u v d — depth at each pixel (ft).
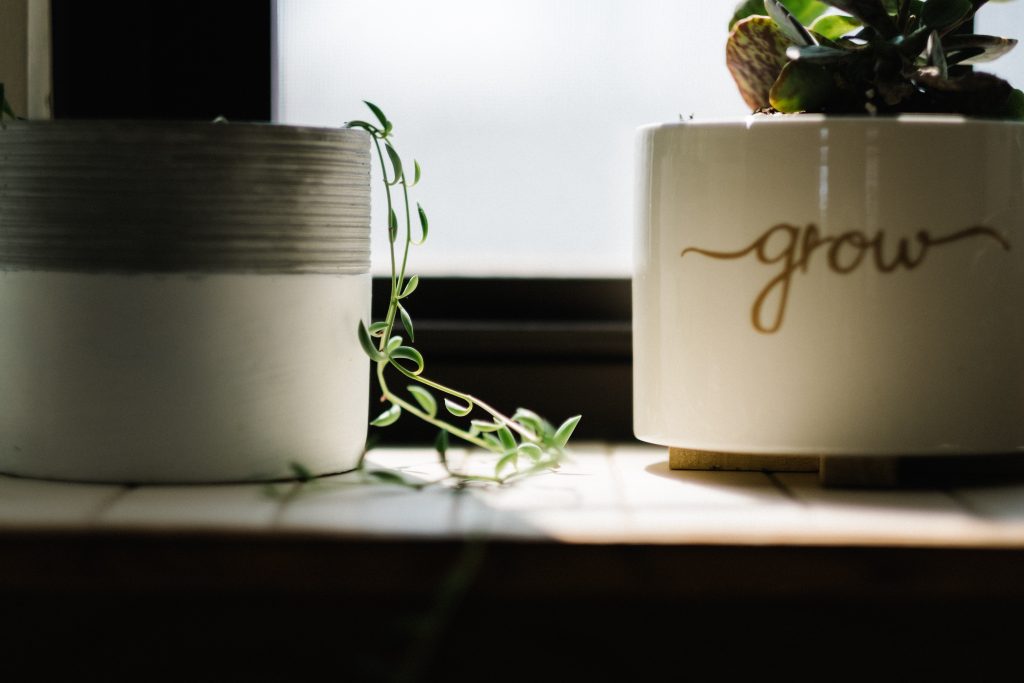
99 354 2.04
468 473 2.27
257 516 1.82
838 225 2.03
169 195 2.01
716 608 1.85
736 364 2.09
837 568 1.67
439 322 2.75
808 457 2.27
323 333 2.14
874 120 2.02
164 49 2.68
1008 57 2.77
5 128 2.05
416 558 1.70
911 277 2.04
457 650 1.84
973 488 2.13
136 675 1.84
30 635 1.84
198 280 2.03
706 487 2.13
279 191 2.06
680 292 2.13
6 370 2.12
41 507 1.88
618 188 2.86
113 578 1.71
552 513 1.86
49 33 2.63
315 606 1.82
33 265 2.05
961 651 1.82
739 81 2.33
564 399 2.69
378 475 2.10
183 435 2.06
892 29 2.16
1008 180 2.08
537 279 2.78
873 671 1.84
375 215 2.83
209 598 1.83
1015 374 2.10
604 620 1.85
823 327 2.04
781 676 1.84
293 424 2.12
